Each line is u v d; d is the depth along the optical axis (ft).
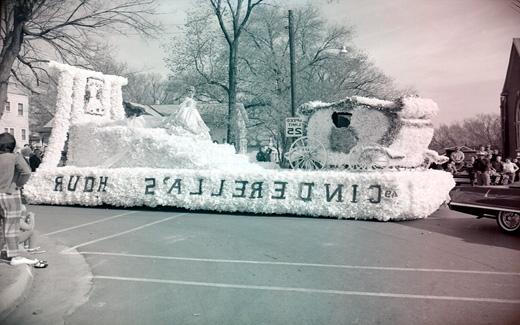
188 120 47.32
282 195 37.76
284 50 106.83
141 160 46.06
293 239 28.14
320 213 36.70
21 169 21.29
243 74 109.40
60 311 15.88
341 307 16.12
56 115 51.06
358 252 24.64
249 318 15.07
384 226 33.12
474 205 31.30
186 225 33.24
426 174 38.65
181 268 21.35
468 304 16.37
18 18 76.02
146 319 15.06
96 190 42.88
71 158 52.13
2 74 78.33
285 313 15.52
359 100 50.34
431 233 30.37
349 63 95.86
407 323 14.61
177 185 40.60
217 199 39.24
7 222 20.58
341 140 52.29
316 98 102.99
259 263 22.25
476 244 26.73
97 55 94.32
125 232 30.48
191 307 16.15
